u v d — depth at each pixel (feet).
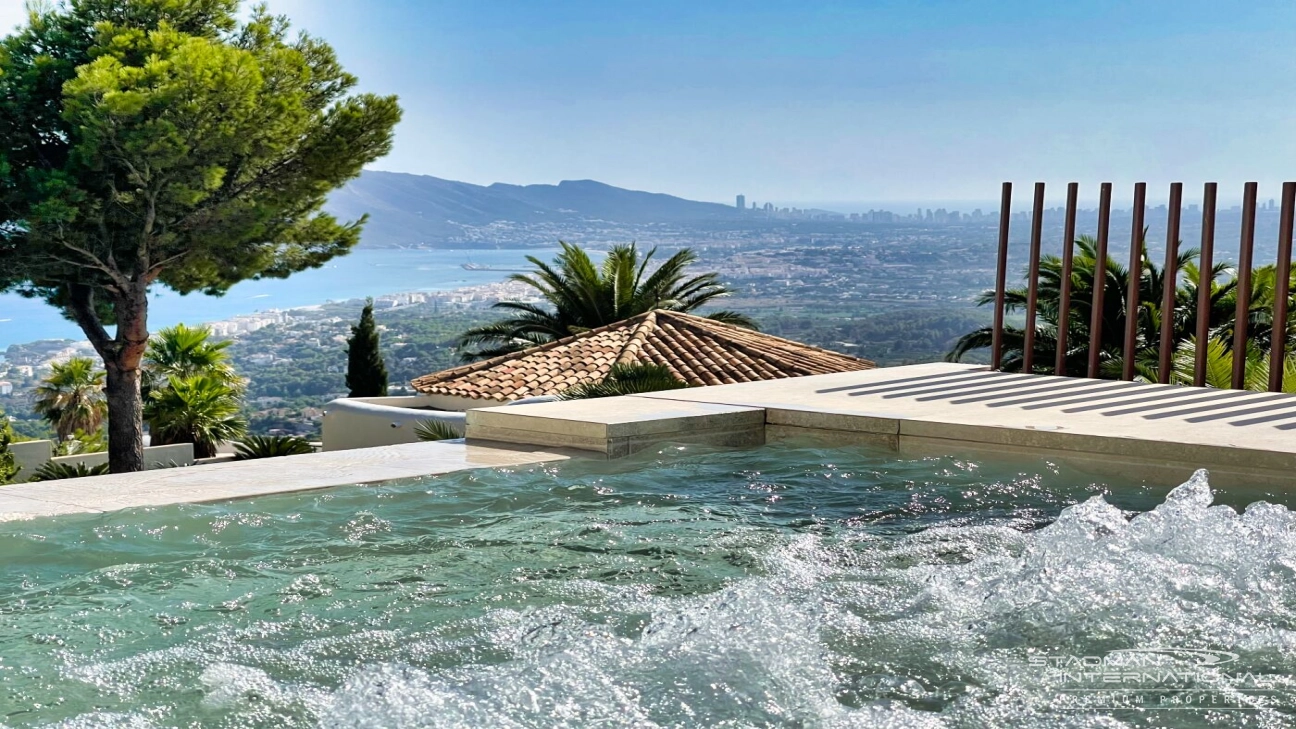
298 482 18.37
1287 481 17.90
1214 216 27.37
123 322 72.43
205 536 15.25
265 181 74.08
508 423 22.76
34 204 63.87
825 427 22.63
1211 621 11.59
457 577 13.52
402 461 20.42
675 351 66.13
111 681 10.28
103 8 72.43
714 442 22.59
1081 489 18.39
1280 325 26.08
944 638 11.30
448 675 10.39
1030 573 13.23
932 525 16.05
